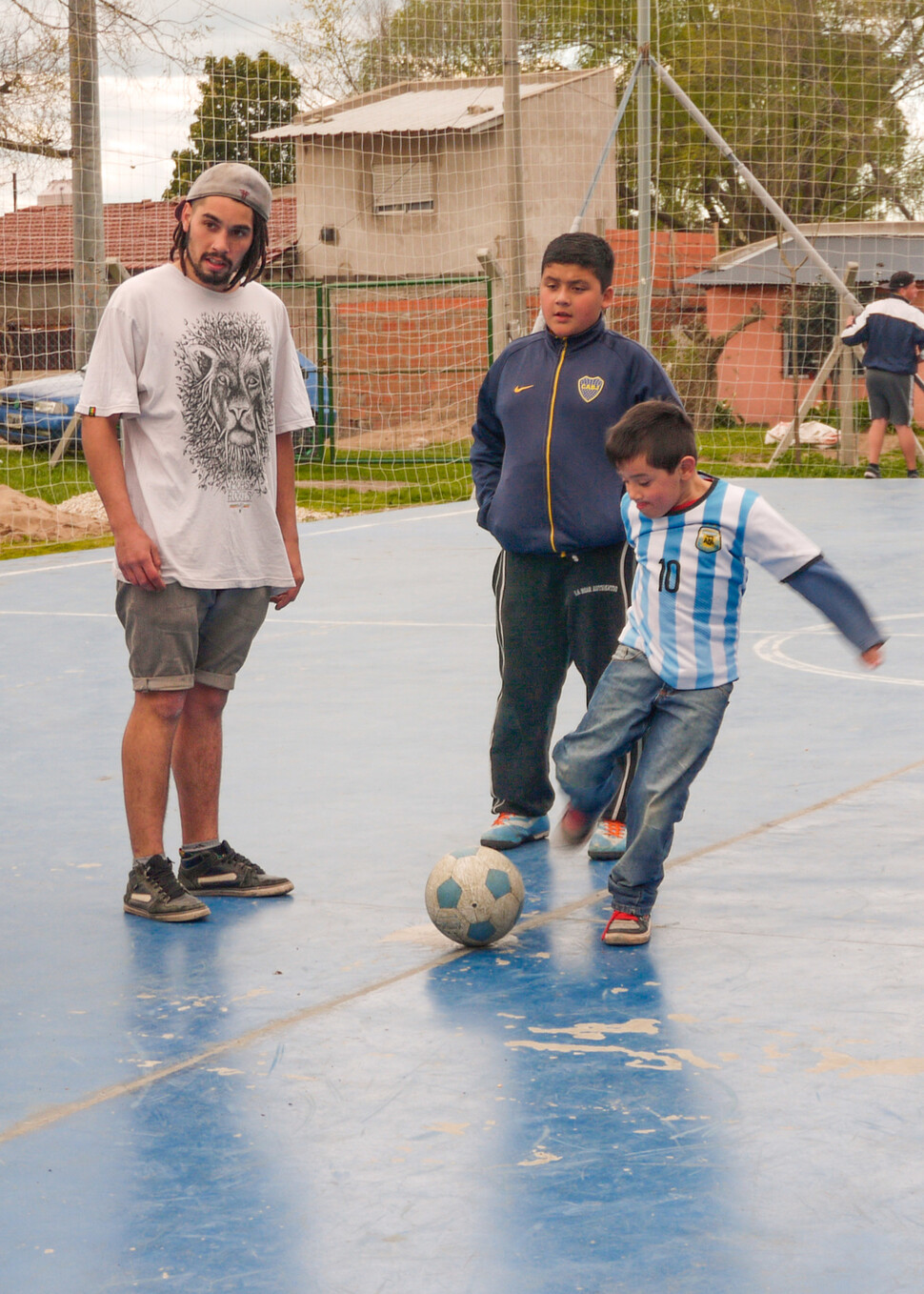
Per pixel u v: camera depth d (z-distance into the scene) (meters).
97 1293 2.17
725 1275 2.18
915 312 16.53
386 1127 2.69
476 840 4.60
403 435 24.25
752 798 4.91
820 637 7.90
